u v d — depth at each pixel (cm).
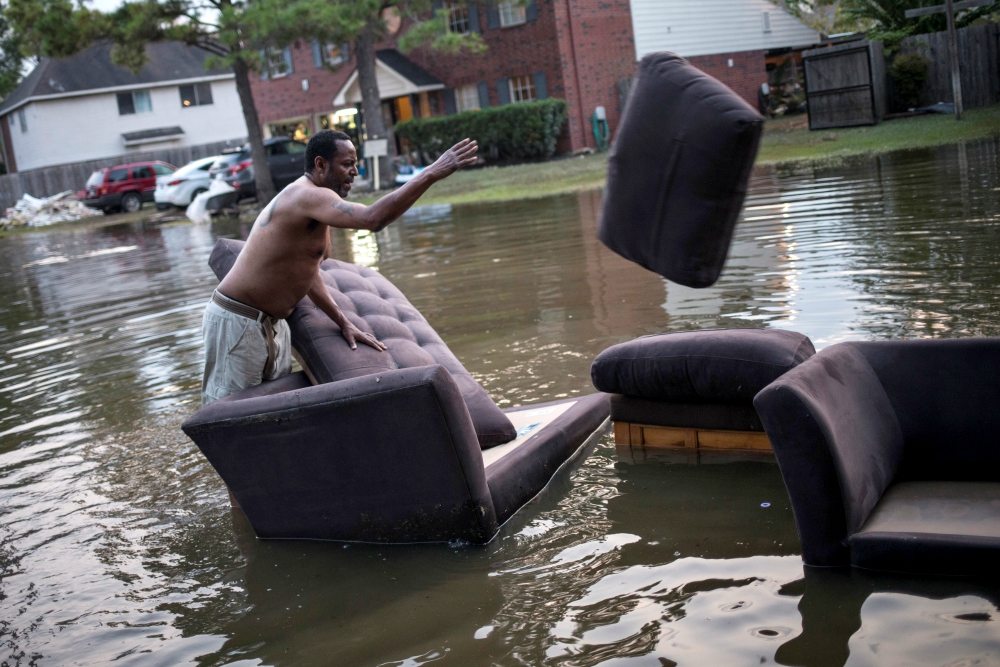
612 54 2364
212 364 392
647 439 401
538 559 303
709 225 250
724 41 2598
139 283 1159
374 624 272
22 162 3784
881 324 466
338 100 2773
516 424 420
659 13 2439
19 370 709
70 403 582
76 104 3525
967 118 1591
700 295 613
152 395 575
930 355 296
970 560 246
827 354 292
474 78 2522
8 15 1930
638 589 271
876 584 254
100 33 1998
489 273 836
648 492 348
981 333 425
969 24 1966
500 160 2436
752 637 236
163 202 2538
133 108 3634
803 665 220
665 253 259
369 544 339
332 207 339
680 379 379
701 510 324
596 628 251
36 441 506
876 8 2036
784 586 260
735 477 353
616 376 396
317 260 378
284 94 3077
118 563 342
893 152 1302
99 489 421
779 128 2134
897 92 1852
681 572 278
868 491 273
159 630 286
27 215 2911
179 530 368
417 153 2484
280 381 395
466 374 417
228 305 379
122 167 2936
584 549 305
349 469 329
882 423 292
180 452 460
